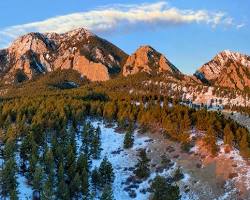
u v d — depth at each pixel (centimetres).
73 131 13362
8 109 15338
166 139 13762
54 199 9919
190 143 13225
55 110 15362
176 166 12325
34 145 11381
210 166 12075
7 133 12638
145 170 12125
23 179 10969
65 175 11162
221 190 11144
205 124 13988
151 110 15500
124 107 16362
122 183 11794
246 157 12231
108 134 14750
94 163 12588
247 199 10719
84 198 9975
